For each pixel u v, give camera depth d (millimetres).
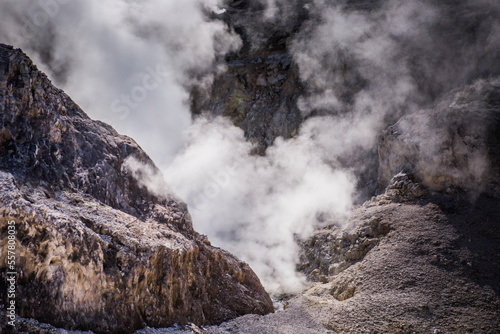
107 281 6406
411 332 7602
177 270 7855
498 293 8266
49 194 6898
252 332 7914
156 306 7195
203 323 8172
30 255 5500
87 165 8109
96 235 6523
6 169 6496
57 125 7742
